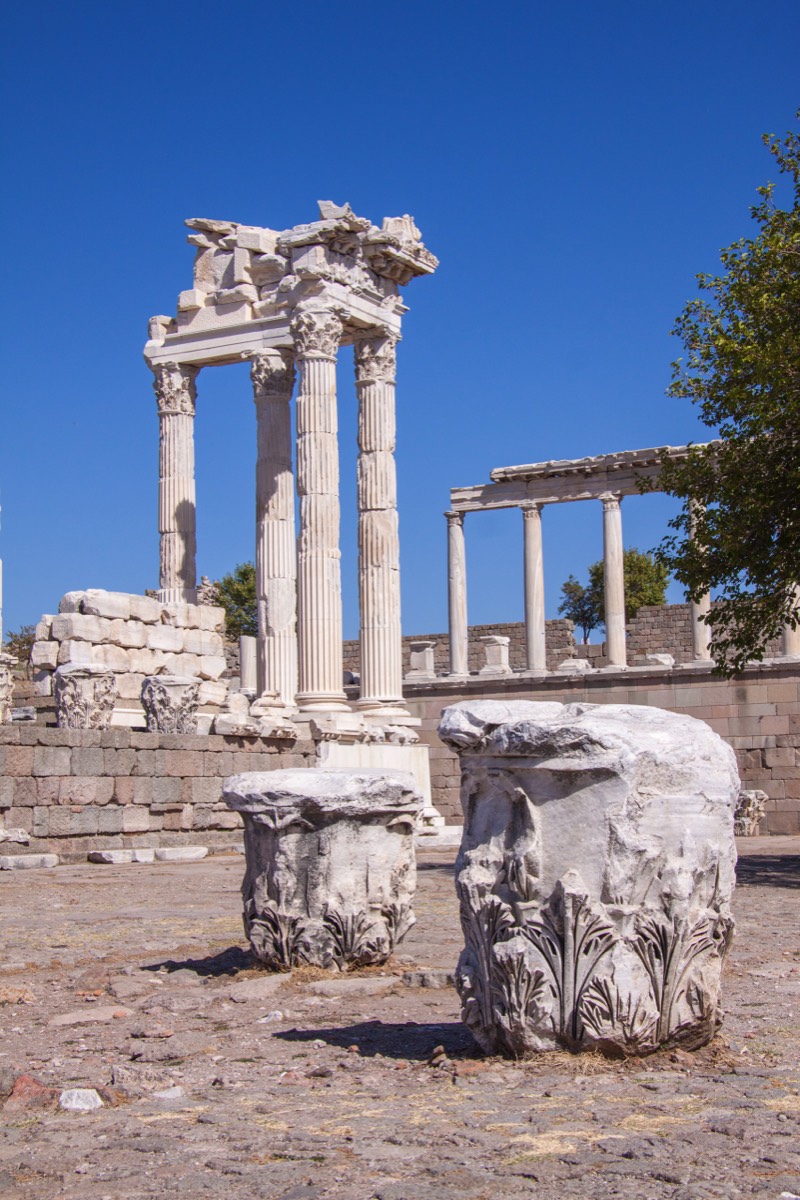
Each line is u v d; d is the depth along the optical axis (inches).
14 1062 348.8
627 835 308.8
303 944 477.4
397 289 1544.0
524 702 341.7
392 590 1494.8
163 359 1569.9
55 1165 255.4
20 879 924.0
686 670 1913.1
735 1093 290.7
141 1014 416.2
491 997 322.7
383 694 1476.4
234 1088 314.7
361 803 483.2
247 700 1502.2
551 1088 295.6
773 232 959.6
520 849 317.4
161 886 866.1
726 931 325.7
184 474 1568.7
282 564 1507.1
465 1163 246.7
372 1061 339.0
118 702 1389.0
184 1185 240.5
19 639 2556.6
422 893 806.5
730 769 328.8
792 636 1873.8
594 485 2250.2
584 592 3833.7
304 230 1432.1
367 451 1507.1
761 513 930.1
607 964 310.5
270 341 1508.4
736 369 941.8
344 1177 241.8
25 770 1077.8
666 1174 236.2
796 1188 229.6
